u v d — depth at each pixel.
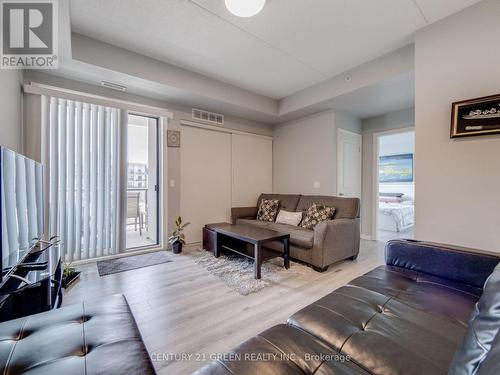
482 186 1.94
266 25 2.30
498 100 1.85
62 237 2.79
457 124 2.03
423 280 1.46
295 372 0.77
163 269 2.79
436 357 0.81
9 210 1.17
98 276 2.56
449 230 2.09
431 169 2.20
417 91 2.30
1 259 1.03
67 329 0.97
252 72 3.28
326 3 2.01
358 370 0.78
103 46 2.56
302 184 4.48
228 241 3.44
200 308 1.92
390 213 5.40
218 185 4.29
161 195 3.64
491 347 0.58
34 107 2.60
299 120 4.54
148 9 2.08
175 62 3.01
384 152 7.16
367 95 3.35
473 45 1.99
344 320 1.04
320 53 2.79
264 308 1.93
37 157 2.60
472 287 1.36
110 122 3.16
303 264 3.00
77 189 2.91
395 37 2.48
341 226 2.93
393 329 0.97
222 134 4.34
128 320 1.06
